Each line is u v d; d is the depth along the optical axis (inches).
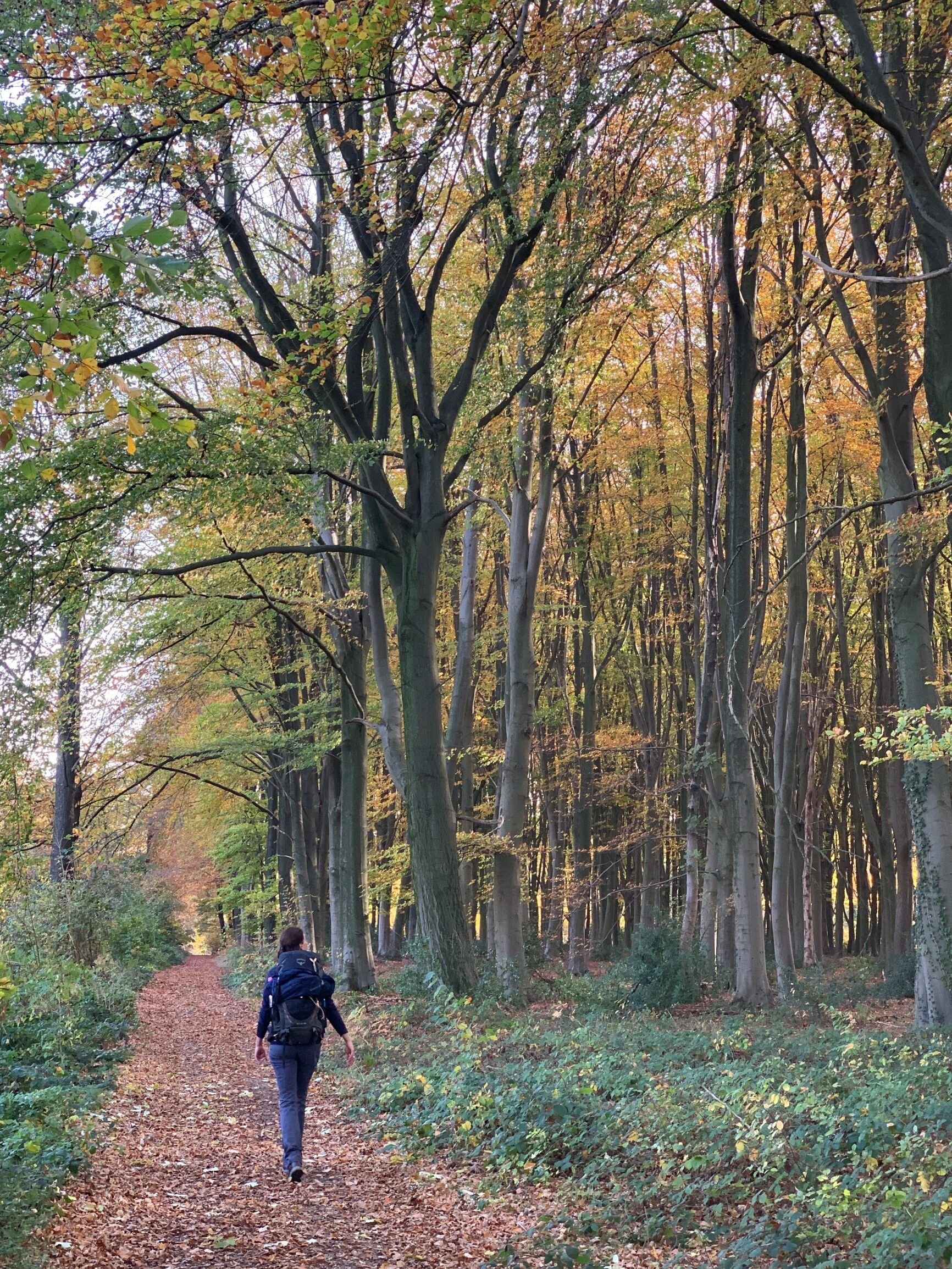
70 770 873.5
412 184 478.3
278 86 319.3
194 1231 239.1
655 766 1134.4
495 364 727.1
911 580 561.9
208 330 530.6
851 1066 371.9
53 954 675.4
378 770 1094.4
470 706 925.2
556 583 1158.3
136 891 893.8
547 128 518.9
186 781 1174.3
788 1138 275.9
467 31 355.6
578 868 1096.2
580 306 601.0
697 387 944.9
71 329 143.6
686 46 472.1
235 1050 620.7
